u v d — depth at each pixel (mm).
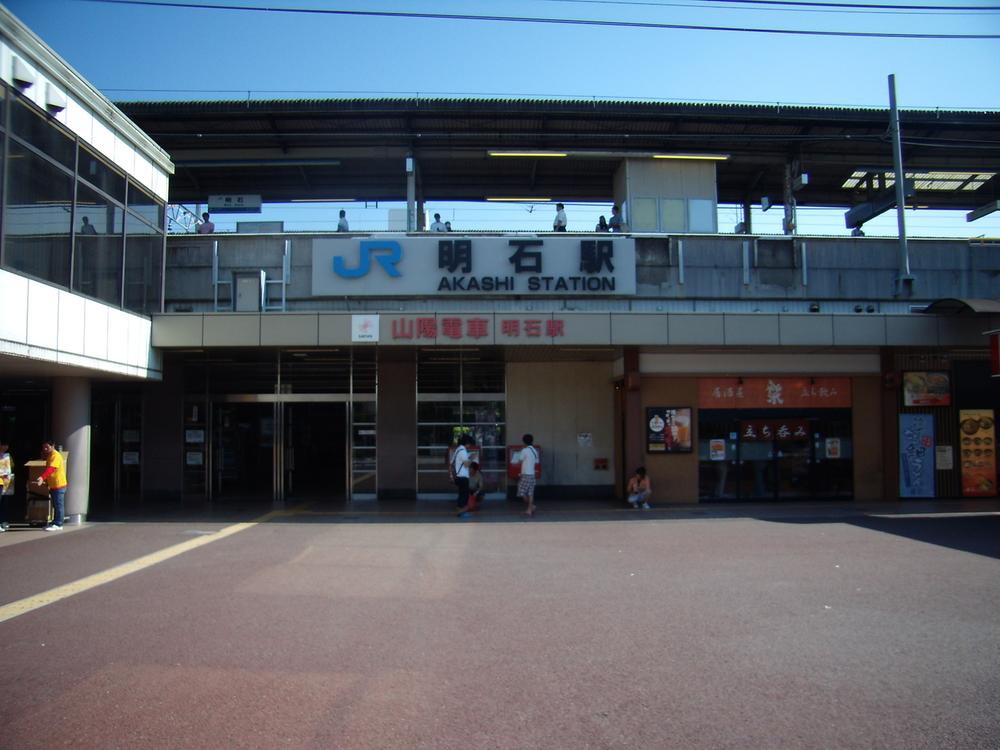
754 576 8719
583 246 17172
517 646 6047
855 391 17266
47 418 18297
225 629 6504
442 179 22266
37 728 4465
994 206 19844
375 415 18031
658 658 5746
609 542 11312
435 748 4223
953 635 6312
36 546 10977
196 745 4246
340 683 5215
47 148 11742
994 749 4195
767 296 17625
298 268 17297
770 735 4383
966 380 17625
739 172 21906
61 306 11891
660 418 16719
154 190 15578
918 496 17344
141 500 17641
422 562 9688
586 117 18938
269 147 20453
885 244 18062
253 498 17969
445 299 17125
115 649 5938
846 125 19453
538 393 18109
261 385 18078
